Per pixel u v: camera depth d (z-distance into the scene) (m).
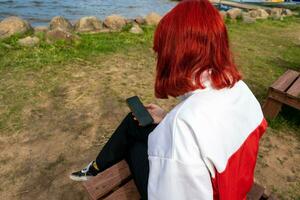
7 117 3.57
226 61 1.11
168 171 0.99
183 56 1.07
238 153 1.09
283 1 19.88
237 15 10.52
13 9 11.42
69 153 3.11
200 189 0.98
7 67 4.80
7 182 2.72
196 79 1.06
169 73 1.11
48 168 2.90
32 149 3.12
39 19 10.36
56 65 5.06
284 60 6.63
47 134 3.35
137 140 1.68
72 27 7.38
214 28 1.07
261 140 3.56
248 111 1.19
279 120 3.93
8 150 3.08
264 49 7.37
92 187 1.71
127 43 6.61
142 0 17.08
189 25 1.06
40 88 4.27
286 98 3.71
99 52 5.87
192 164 0.97
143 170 1.52
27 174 2.82
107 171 1.80
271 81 5.30
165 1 17.64
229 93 1.12
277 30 9.77
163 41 1.11
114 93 4.34
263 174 3.05
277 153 3.38
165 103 4.25
